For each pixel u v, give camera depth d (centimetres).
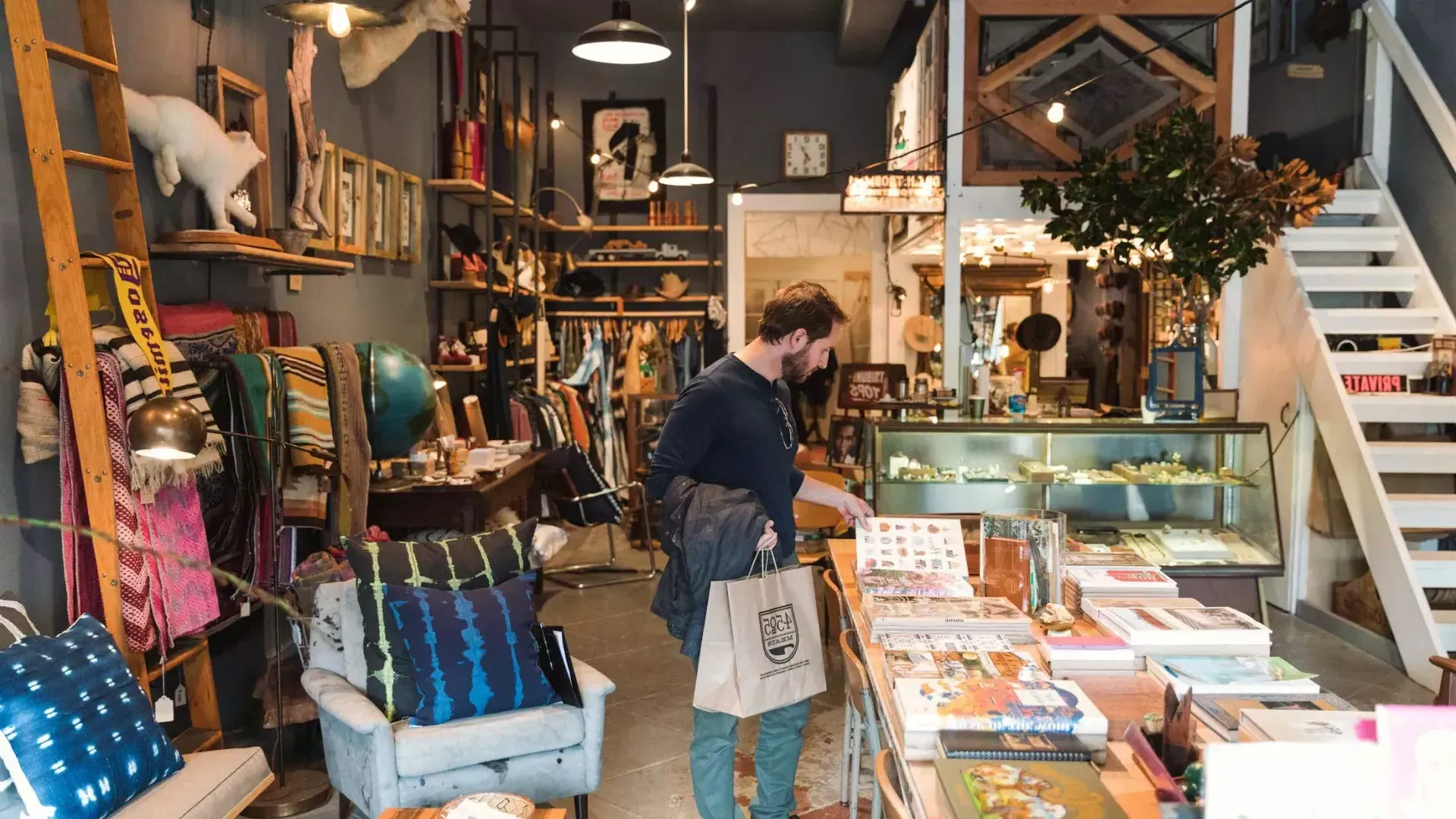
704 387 282
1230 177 527
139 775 245
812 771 382
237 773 265
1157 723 203
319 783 352
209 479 326
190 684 328
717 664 270
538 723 299
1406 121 680
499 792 295
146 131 335
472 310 746
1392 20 688
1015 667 230
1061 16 645
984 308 744
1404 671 492
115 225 315
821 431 1030
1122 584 288
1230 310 652
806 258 1048
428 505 461
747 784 371
